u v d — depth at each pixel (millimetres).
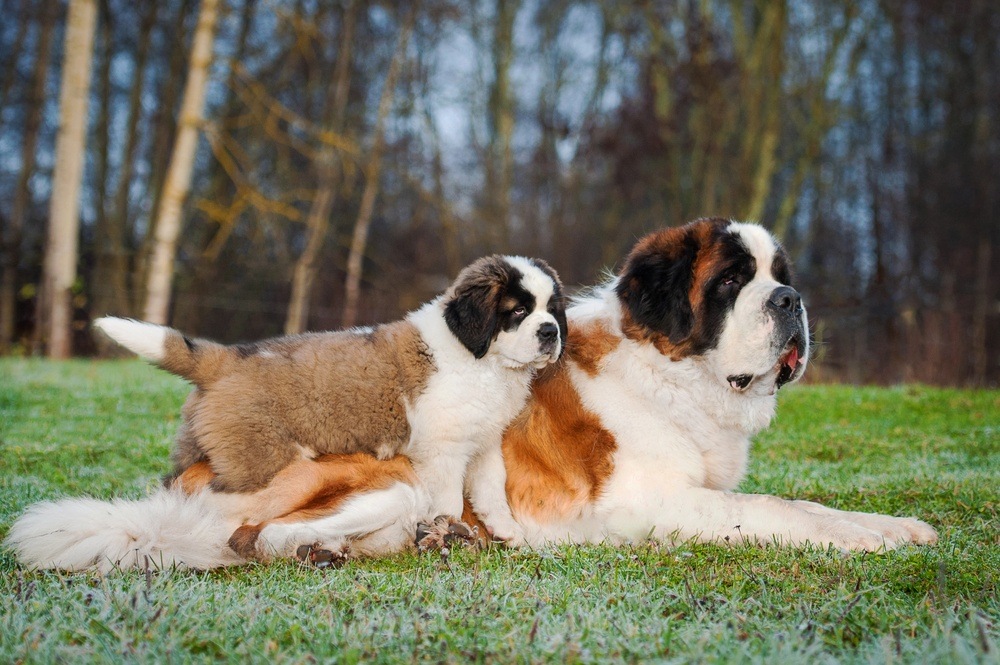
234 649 2590
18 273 18547
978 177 22766
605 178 26266
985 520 4590
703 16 21922
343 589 3217
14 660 2490
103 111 21406
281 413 3861
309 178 23125
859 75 24516
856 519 4250
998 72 23109
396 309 21625
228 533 3742
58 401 8445
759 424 4473
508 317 4434
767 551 3832
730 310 4227
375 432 4043
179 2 21625
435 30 23016
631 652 2539
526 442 4449
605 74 27250
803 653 2500
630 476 4277
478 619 2805
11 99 22719
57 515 3566
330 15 22156
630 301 4340
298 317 19781
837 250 25281
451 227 21422
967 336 15359
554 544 4125
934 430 7945
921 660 2373
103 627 2711
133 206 23703
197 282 21297
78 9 14469
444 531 4035
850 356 16688
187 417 4000
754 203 21031
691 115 23047
